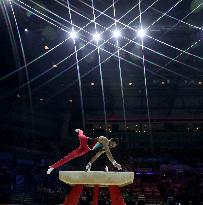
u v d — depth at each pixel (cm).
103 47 3912
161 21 3578
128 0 3369
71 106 4138
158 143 3994
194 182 3206
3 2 3034
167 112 4206
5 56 3562
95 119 4159
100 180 783
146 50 3953
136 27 3584
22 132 3722
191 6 3372
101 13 3441
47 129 3966
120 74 4100
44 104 3962
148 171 3684
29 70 3791
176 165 3722
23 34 3519
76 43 3791
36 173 3322
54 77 3969
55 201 2544
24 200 2695
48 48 3728
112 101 4225
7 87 3681
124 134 4022
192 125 4159
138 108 4225
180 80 4109
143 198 2386
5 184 2864
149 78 4141
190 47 3850
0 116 3588
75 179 789
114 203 809
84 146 827
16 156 3472
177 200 2631
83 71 4072
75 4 3331
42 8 3238
